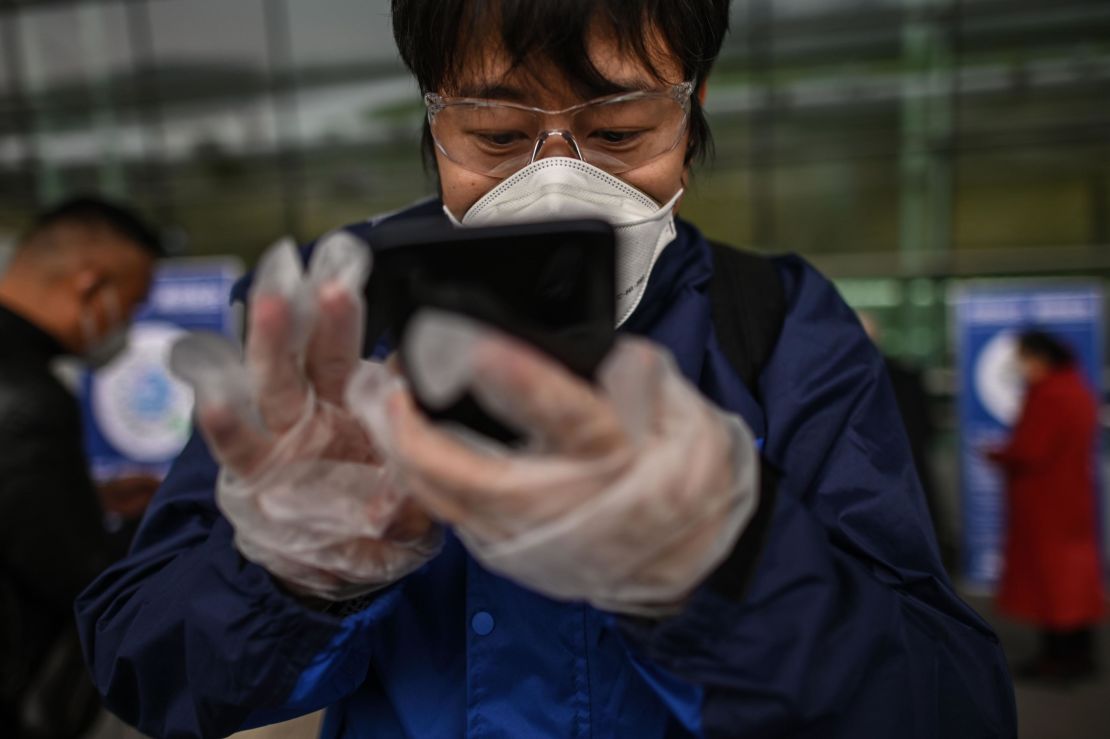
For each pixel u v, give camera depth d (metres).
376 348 0.69
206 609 0.56
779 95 7.97
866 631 0.52
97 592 0.73
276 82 8.48
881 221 8.10
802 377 0.69
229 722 0.58
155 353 4.00
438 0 0.65
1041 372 3.71
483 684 0.64
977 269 7.92
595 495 0.38
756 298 0.76
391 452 0.40
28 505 1.41
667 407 0.41
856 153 8.01
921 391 2.56
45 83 8.71
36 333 1.74
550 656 0.64
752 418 0.67
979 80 7.61
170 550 0.72
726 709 0.50
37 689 1.44
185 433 3.99
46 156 9.06
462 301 0.39
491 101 0.67
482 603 0.65
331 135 8.63
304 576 0.53
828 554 0.54
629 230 0.67
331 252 0.48
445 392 0.34
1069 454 3.65
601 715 0.63
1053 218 7.71
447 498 0.38
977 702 0.63
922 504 0.70
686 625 0.48
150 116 8.81
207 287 4.05
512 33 0.62
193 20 8.34
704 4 0.69
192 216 9.09
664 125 0.69
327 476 0.49
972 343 4.64
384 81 8.34
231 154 8.86
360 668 0.65
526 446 0.42
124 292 1.89
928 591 0.65
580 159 0.67
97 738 1.81
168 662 0.62
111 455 4.02
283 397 0.47
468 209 0.73
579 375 0.40
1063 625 3.61
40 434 1.46
